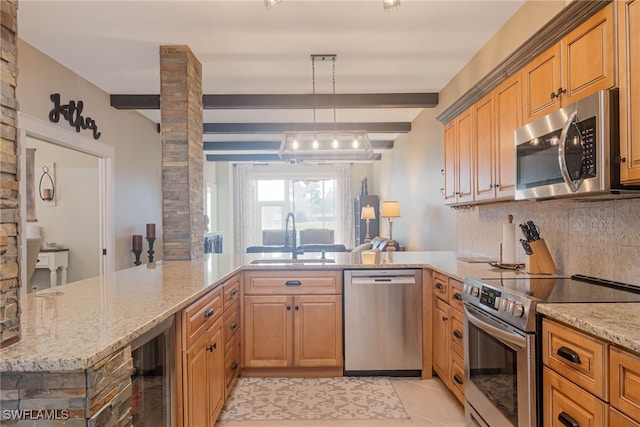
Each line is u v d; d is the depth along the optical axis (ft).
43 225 15.10
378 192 29.76
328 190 33.24
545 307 4.81
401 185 21.76
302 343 9.76
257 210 33.19
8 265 3.50
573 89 5.65
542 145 6.12
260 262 10.43
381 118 18.51
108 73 12.18
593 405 4.04
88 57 10.98
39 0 8.08
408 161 19.97
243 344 9.77
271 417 7.89
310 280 9.77
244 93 14.26
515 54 6.96
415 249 18.65
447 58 11.32
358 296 9.71
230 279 8.58
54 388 3.23
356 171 33.12
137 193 16.35
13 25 3.55
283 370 9.91
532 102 6.72
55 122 11.15
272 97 14.35
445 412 8.05
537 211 8.28
